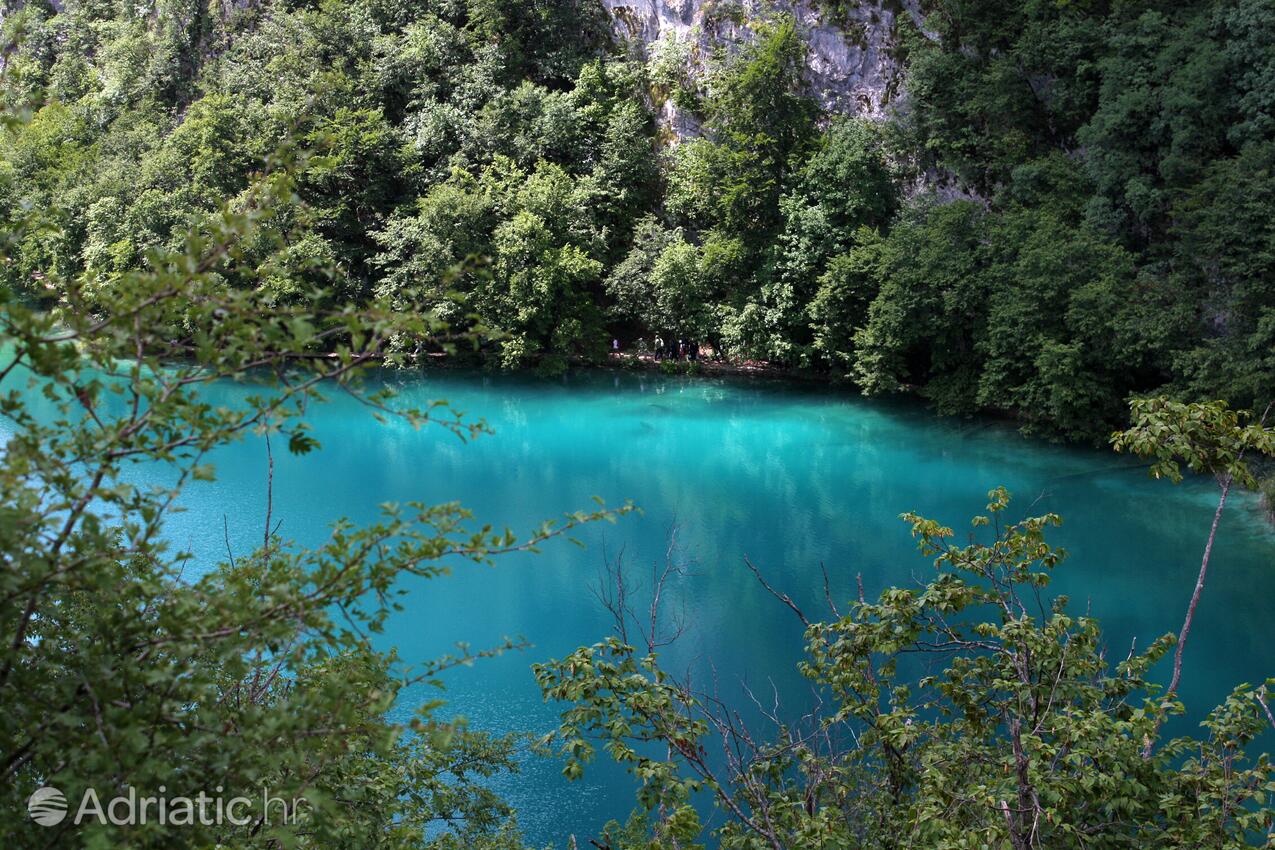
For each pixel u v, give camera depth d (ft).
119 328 15.81
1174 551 112.78
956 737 34.22
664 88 219.20
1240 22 145.28
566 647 90.27
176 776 16.46
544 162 209.26
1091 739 27.50
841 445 156.97
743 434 163.63
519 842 42.06
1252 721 30.48
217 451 146.72
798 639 92.38
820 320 186.60
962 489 136.05
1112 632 93.91
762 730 72.84
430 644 90.79
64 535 15.47
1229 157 150.00
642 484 140.87
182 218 204.33
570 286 199.72
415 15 240.94
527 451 155.84
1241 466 31.27
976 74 178.50
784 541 119.14
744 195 189.57
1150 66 158.20
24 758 16.47
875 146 189.57
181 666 16.25
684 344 203.51
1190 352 140.15
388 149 216.74
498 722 77.05
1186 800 28.02
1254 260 136.46
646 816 36.88
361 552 18.01
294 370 17.66
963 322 168.04
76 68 289.33
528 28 230.68
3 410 15.78
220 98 221.66
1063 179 164.14
